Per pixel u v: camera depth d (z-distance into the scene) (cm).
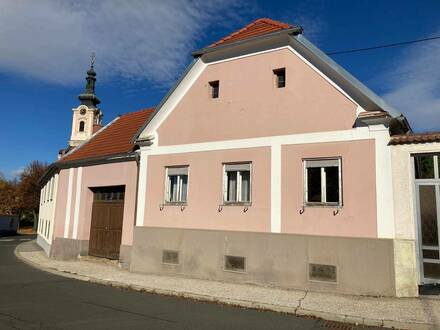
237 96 1276
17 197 6525
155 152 1428
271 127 1191
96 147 1853
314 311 836
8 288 1089
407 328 745
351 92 1075
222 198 1248
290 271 1091
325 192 1086
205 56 1357
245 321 773
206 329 704
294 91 1168
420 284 963
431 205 970
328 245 1050
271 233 1137
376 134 1029
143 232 1389
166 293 1046
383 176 1008
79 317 764
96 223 1719
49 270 1460
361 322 776
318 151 1102
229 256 1199
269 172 1173
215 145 1291
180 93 1410
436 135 953
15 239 3909
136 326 709
